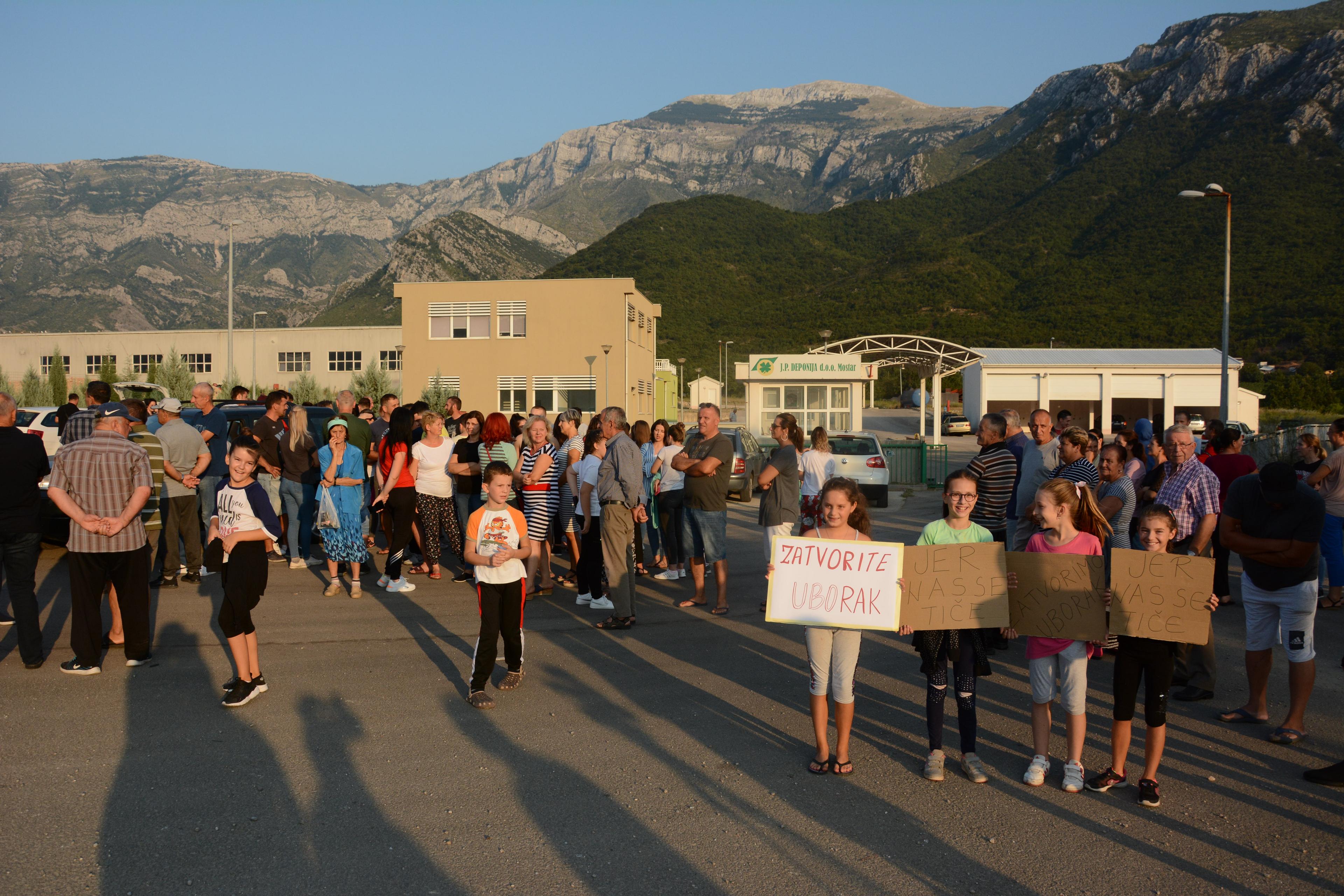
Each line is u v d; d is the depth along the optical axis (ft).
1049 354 179.42
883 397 298.56
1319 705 19.34
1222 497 28.76
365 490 34.76
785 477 27.71
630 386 127.95
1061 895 11.43
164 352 193.88
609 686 20.33
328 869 11.82
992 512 22.93
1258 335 263.29
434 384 122.31
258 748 16.10
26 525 20.39
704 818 13.55
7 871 11.59
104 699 18.67
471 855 12.25
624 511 25.70
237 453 18.25
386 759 15.70
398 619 26.20
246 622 18.52
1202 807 14.21
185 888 11.27
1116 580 14.42
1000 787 14.93
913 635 15.42
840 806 14.07
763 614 28.04
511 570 19.15
